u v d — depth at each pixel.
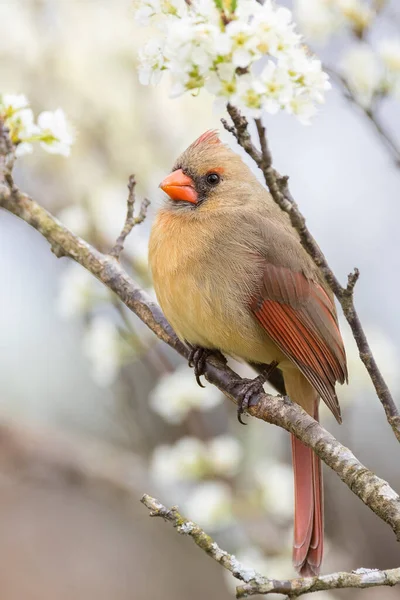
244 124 4.36
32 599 10.85
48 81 9.62
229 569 4.35
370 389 8.28
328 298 6.72
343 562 8.39
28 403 11.37
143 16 4.63
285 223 6.82
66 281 8.53
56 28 9.73
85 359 11.59
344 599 8.82
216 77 4.30
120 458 10.34
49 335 11.65
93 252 6.22
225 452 8.20
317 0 6.57
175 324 6.45
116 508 10.62
